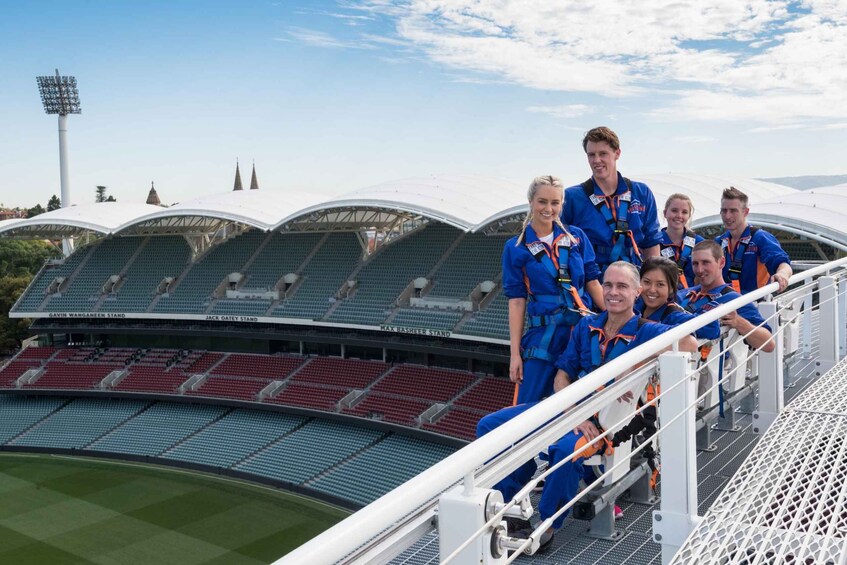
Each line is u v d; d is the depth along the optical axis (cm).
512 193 5112
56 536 3909
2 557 3681
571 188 761
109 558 3641
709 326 644
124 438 5328
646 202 762
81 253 6719
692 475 455
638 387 512
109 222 6125
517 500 284
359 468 4444
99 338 6469
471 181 5188
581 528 521
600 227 742
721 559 362
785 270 861
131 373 5959
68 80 8781
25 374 6128
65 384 5984
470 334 4556
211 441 5097
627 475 530
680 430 450
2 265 10194
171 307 5894
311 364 5528
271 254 6056
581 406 380
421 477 239
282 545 3712
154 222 6050
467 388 4741
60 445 5344
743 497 409
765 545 360
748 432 721
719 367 697
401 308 5066
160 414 5584
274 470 4612
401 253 5550
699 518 452
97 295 6247
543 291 626
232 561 3553
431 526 280
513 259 636
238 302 5712
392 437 4666
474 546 265
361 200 4659
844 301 945
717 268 782
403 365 5191
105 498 4434
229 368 5741
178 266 6275
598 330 559
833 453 443
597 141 726
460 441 4259
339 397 5041
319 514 4100
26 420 5728
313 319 5259
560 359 585
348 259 5716
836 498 389
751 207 3403
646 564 462
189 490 4522
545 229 631
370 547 253
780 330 677
